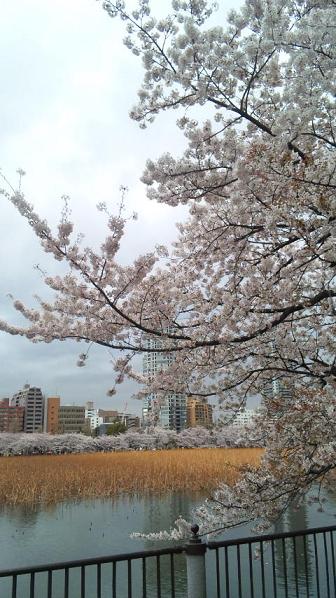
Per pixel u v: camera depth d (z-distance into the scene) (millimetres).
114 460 33406
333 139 5805
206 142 6121
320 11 4625
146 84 5895
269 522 5703
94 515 17156
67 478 23281
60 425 96625
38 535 13914
